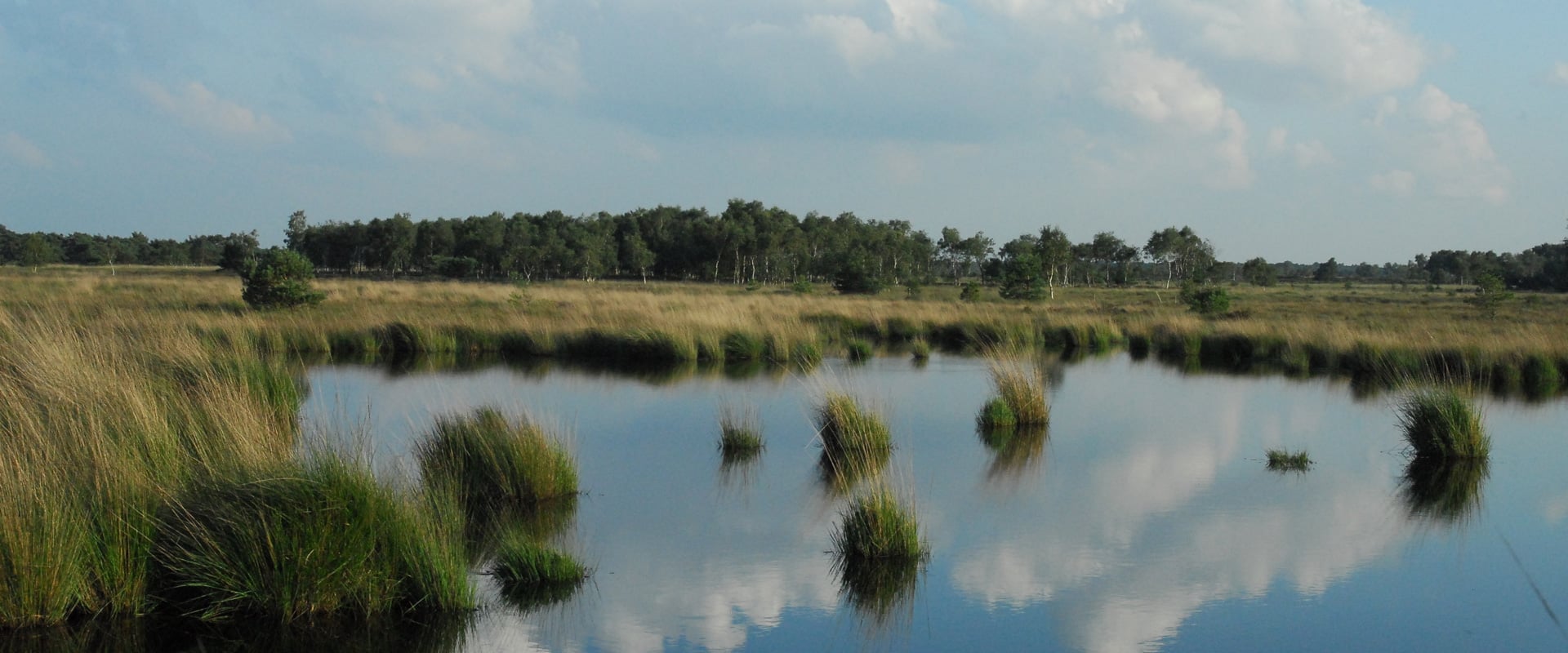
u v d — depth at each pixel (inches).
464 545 278.8
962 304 1576.0
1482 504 351.9
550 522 320.2
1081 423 529.7
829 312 1259.8
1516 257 4849.9
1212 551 295.7
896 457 433.4
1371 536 311.3
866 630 233.1
